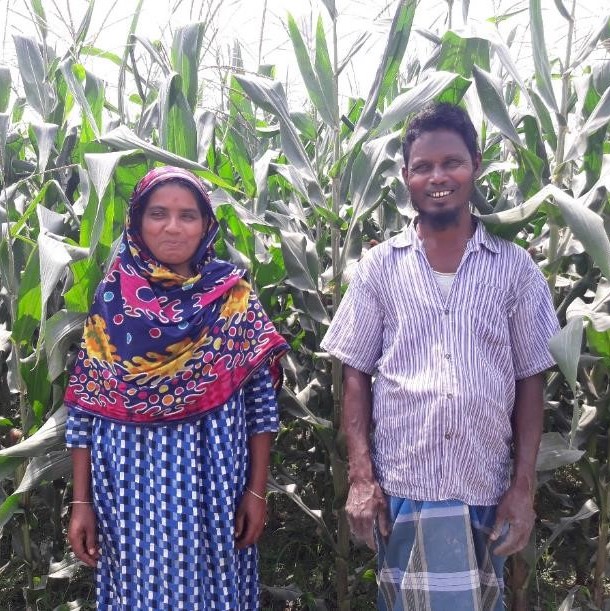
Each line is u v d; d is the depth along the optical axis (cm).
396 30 208
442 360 165
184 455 178
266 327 189
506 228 180
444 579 166
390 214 288
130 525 180
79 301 205
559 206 169
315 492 311
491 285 167
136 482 179
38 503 279
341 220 226
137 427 179
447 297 167
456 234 170
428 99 192
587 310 200
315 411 281
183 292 177
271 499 320
